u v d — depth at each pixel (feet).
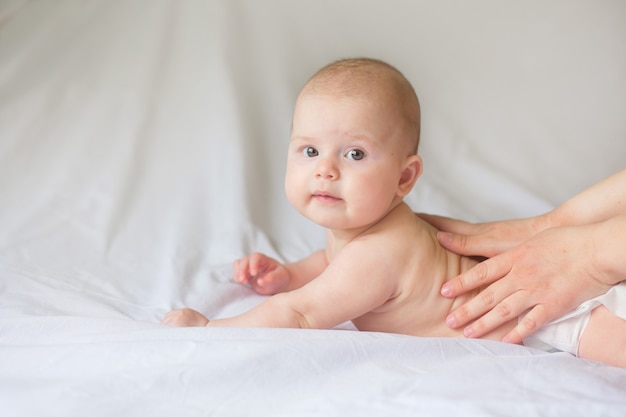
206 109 6.88
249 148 6.55
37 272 4.73
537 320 3.82
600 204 4.41
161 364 3.18
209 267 5.12
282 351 3.26
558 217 4.51
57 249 5.10
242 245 5.45
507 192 6.23
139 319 4.28
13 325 3.66
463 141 6.88
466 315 3.95
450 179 6.47
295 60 7.53
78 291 4.56
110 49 7.41
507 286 3.90
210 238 5.55
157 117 6.81
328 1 7.94
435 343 3.56
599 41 7.68
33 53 7.23
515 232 4.45
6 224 5.34
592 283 3.82
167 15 7.68
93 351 3.26
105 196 5.87
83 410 2.90
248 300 4.72
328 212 3.97
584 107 7.18
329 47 7.70
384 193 3.97
